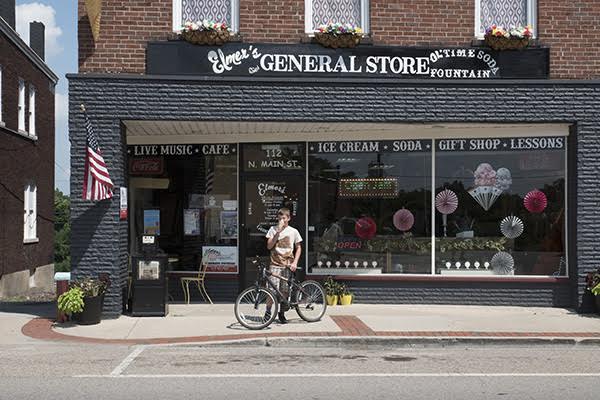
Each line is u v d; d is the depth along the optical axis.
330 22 12.58
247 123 12.36
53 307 14.80
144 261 12.00
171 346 9.91
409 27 12.50
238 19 12.36
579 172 12.43
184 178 13.73
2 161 21.28
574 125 12.54
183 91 12.04
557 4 12.66
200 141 13.65
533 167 13.02
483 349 9.97
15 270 22.61
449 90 12.32
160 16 12.28
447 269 13.16
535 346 10.13
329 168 13.44
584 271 12.43
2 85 21.44
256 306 11.00
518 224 13.07
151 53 12.14
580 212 12.43
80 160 11.91
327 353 9.59
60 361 8.95
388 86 12.26
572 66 12.61
